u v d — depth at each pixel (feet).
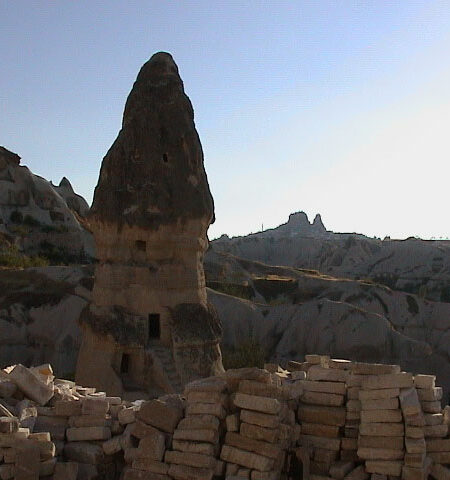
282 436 28.14
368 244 355.97
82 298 132.98
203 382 29.73
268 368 37.14
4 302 134.41
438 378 132.46
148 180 65.82
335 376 30.99
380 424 28.14
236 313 140.36
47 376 35.35
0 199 197.67
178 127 67.62
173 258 66.28
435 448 28.66
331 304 140.87
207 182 69.77
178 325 64.49
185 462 27.76
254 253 399.65
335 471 28.37
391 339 135.54
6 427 27.84
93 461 29.14
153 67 69.21
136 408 31.09
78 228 211.82
